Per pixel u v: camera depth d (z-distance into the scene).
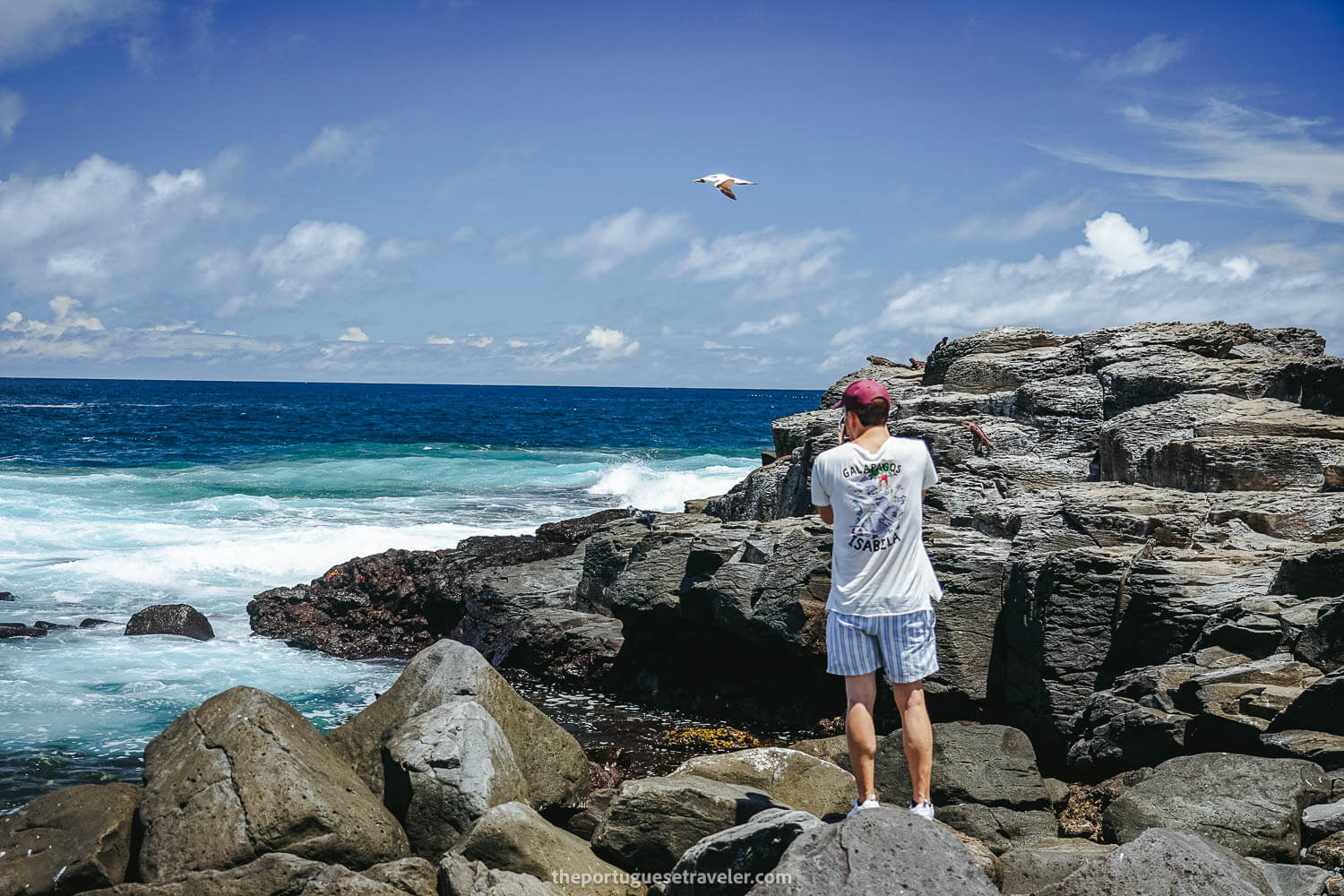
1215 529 8.98
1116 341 13.88
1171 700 6.73
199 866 5.66
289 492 27.91
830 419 15.02
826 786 6.55
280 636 14.27
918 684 4.57
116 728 9.74
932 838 4.04
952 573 8.98
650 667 11.92
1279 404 11.62
